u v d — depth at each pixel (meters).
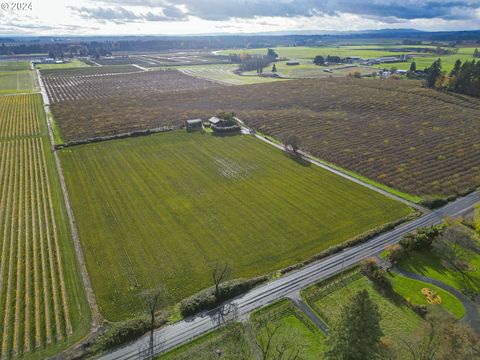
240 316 40.81
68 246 52.69
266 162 83.06
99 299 42.97
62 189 69.50
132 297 43.28
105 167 79.31
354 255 51.09
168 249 52.06
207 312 41.38
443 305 41.88
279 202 65.19
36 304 42.22
